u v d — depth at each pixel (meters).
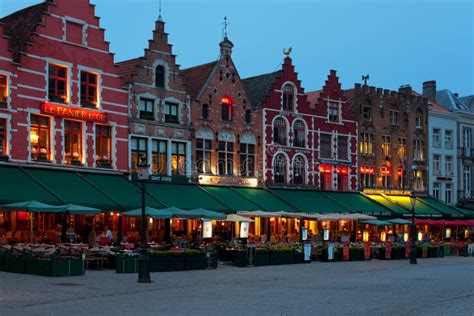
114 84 39.06
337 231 51.72
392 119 58.00
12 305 18.30
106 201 34.50
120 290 22.39
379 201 54.03
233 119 45.91
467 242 52.03
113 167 38.56
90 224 38.09
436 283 26.14
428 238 55.53
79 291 21.70
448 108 67.12
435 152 61.78
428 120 61.34
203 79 45.19
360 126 54.97
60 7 36.59
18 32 37.34
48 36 35.97
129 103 39.75
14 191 31.62
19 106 34.53
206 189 42.56
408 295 21.88
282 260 36.44
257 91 50.16
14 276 25.78
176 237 40.66
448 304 19.61
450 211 57.59
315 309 18.22
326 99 52.59
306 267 34.41
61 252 28.19
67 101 36.59
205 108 44.28
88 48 37.81
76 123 37.25
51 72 36.16
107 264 30.86
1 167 33.53
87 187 35.34
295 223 49.41
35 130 35.38
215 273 29.84
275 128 48.72
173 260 30.83
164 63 42.00
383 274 30.53
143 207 25.56
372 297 21.17
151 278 26.78
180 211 34.28
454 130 64.19
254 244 35.59
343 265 36.53
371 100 56.25
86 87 37.75
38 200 31.56
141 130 40.31
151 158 40.91
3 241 32.19
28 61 35.03
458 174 64.25
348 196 52.31
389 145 57.38
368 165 55.38
